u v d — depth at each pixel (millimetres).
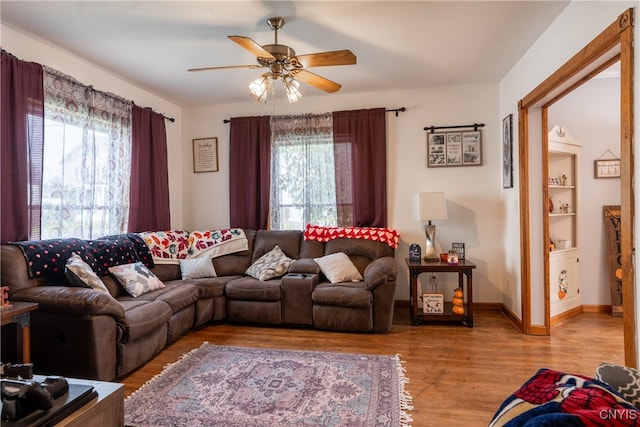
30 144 2754
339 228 4223
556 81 2629
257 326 3703
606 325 3617
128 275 3150
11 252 2521
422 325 3664
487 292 4188
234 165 4629
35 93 2793
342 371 2607
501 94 4066
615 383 1304
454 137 4242
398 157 4363
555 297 3725
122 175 3742
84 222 3299
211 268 3996
